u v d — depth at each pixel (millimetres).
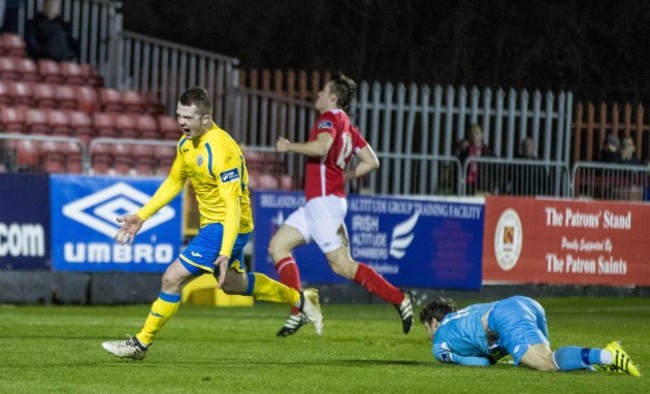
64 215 44188
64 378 22312
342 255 30844
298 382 22062
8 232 43312
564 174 56969
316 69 83562
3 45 60094
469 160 54000
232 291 26844
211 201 24609
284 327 30750
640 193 57812
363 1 82688
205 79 61062
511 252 52438
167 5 84062
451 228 50812
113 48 62375
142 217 25234
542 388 21344
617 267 55344
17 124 55438
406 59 82562
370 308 47156
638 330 37875
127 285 45344
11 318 37812
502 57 82188
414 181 55844
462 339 24469
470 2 81812
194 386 21391
